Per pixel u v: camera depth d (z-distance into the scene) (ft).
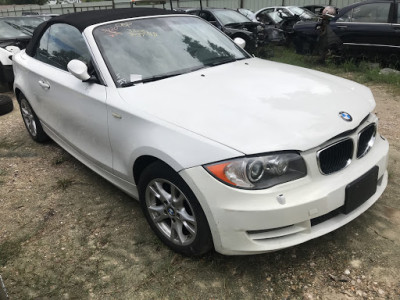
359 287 7.73
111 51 10.36
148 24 11.61
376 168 8.47
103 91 9.79
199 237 7.93
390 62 27.07
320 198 7.32
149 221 9.35
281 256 8.68
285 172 7.27
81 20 11.48
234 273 8.27
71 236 9.75
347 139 7.99
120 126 9.18
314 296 7.60
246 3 56.29
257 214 7.04
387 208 10.11
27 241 9.65
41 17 28.84
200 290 7.89
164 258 8.81
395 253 8.52
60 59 12.12
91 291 8.03
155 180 8.59
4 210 11.07
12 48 16.31
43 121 13.99
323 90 9.29
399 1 25.62
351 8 27.94
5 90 25.07
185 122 7.96
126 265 8.68
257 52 32.78
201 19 13.32
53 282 8.31
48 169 13.50
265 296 7.67
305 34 31.83
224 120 7.82
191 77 10.07
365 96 9.59
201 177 7.32
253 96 8.78
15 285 8.27
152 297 7.80
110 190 11.82
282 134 7.38
